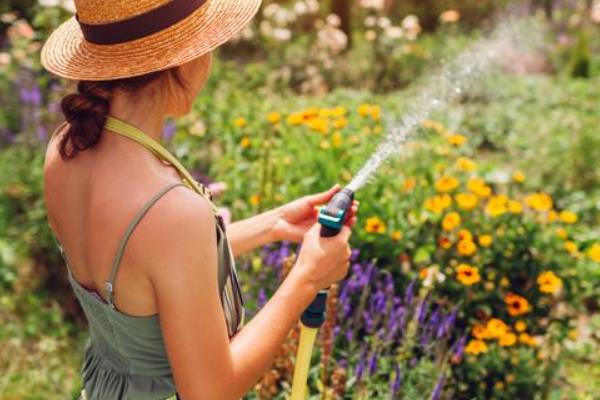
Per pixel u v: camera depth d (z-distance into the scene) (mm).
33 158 4957
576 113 7855
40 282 4188
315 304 1614
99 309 1424
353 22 13328
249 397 3018
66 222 1423
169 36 1337
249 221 1881
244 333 1422
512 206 3695
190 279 1275
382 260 3676
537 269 3594
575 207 5348
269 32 9828
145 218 1279
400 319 3186
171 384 1482
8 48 7770
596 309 4117
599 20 11461
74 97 1358
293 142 4605
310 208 1862
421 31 13836
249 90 7371
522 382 3154
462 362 3238
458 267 3203
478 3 13547
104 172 1346
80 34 1485
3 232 4469
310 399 2848
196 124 5000
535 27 12008
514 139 7051
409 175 4391
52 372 3584
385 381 3064
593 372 3590
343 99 7152
